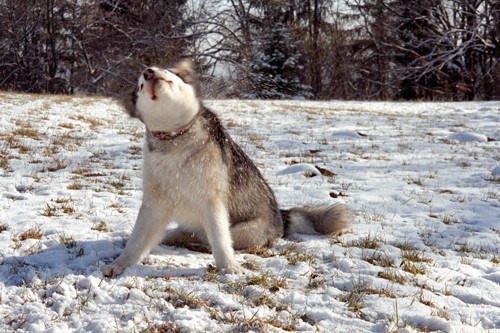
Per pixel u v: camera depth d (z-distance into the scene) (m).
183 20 39.34
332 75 42.56
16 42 38.41
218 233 4.35
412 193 7.92
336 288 3.91
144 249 4.41
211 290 3.77
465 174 9.62
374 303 3.62
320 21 42.50
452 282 4.18
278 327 3.23
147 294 3.67
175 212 4.57
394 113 21.30
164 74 3.95
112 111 18.02
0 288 3.72
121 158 10.50
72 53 39.94
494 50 38.00
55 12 38.94
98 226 5.57
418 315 3.40
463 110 22.36
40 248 4.73
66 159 10.05
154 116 4.09
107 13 38.47
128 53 38.12
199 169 4.29
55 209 6.20
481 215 6.72
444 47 39.81
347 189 8.26
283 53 35.19
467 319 3.45
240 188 4.95
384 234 5.73
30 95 22.17
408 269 4.43
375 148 12.69
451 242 5.52
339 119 18.59
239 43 37.41
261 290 3.78
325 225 5.78
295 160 10.91
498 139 14.36
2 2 37.97
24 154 10.11
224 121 17.03
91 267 4.25
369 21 41.75
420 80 41.25
